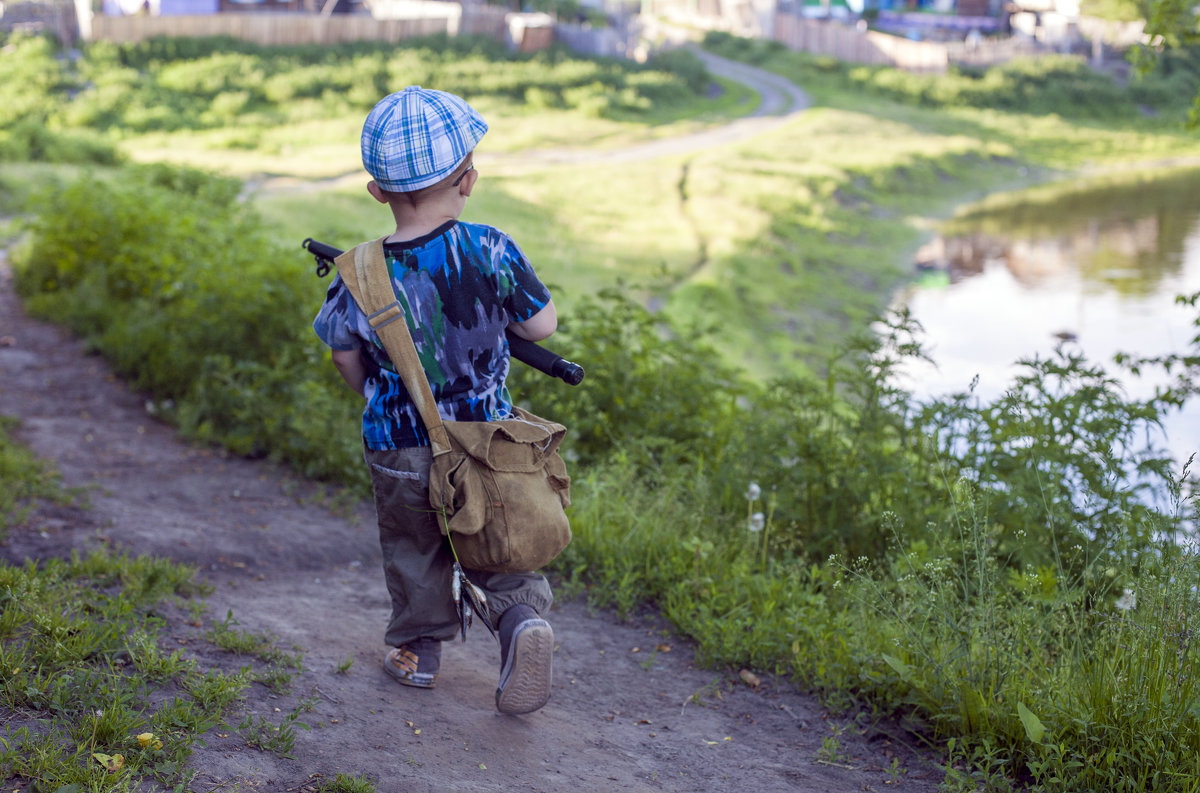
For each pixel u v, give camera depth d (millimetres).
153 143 28172
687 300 17156
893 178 31797
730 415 6332
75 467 5367
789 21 59750
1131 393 9789
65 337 8250
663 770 2812
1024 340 15859
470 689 3174
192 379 6742
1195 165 38938
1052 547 3861
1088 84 50312
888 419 4828
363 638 3516
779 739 3076
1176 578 2734
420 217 2498
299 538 4684
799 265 21188
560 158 30922
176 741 2336
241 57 37375
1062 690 2801
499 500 2494
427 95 2469
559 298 13266
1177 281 20531
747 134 36875
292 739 2486
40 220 9984
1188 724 2547
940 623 3148
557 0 56938
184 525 4637
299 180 24031
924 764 2898
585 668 3523
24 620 2879
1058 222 27859
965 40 63000
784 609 3816
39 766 2105
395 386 2533
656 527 4434
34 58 33375
